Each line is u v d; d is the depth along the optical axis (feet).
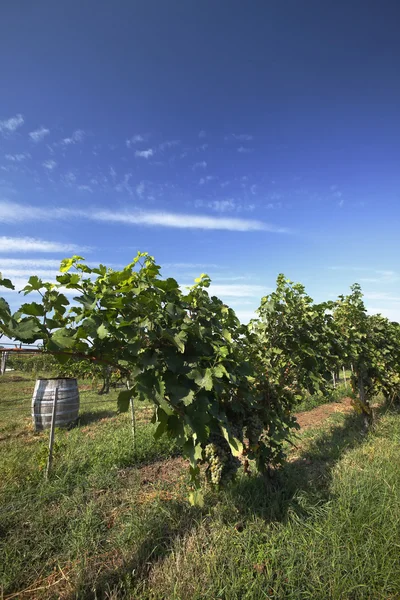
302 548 9.00
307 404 30.66
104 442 18.81
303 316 14.42
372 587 7.84
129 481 13.96
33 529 10.59
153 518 10.70
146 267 7.97
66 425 25.58
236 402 10.55
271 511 10.66
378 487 11.66
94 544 9.82
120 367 7.67
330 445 17.76
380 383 26.48
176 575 8.23
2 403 36.09
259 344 14.23
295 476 13.19
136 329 7.19
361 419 23.62
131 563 9.01
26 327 5.87
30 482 13.88
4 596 8.26
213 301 10.72
